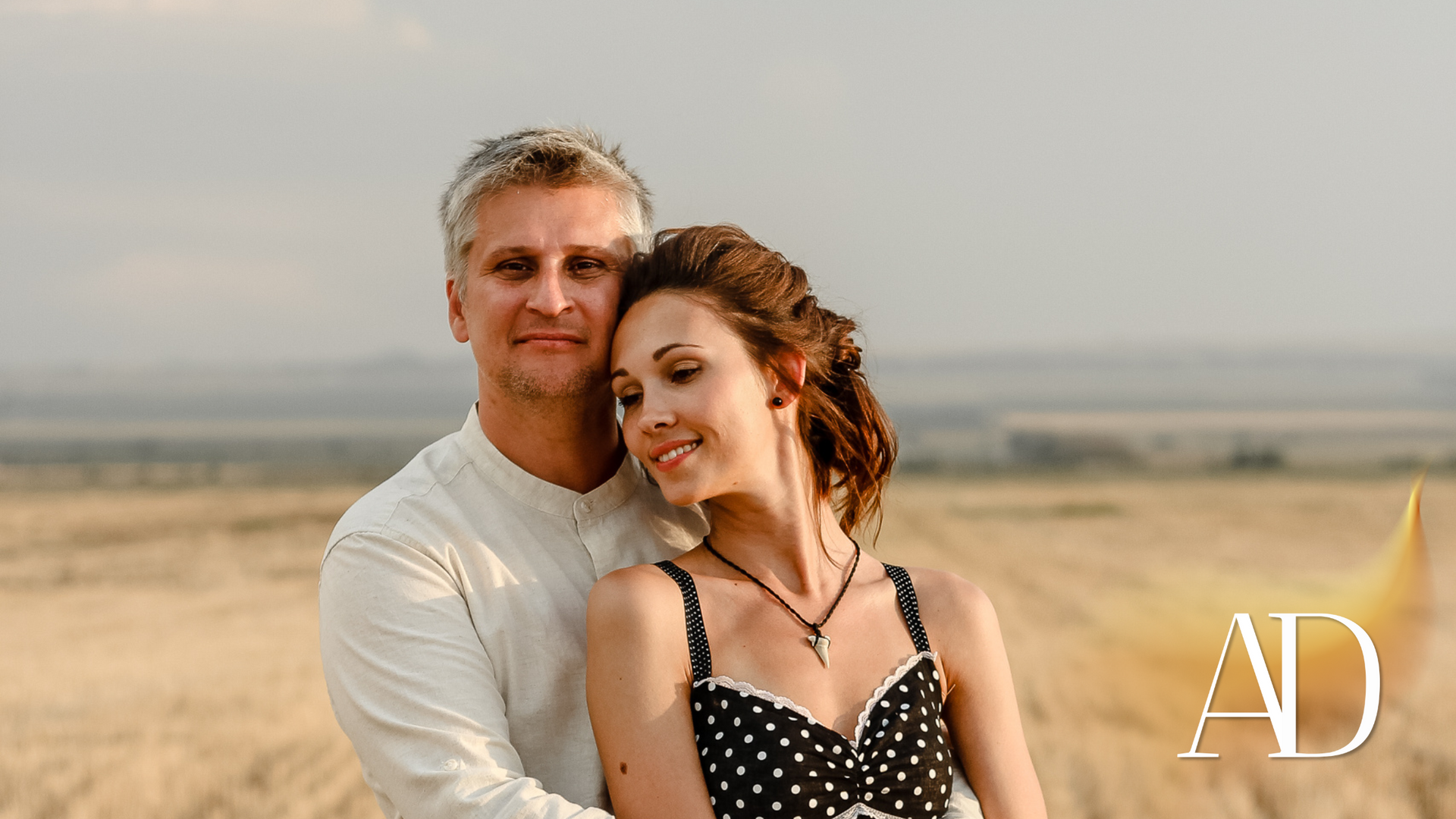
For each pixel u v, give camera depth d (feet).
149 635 65.36
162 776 33.58
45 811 29.86
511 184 7.23
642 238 7.74
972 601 7.13
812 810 6.19
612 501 7.80
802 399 7.13
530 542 7.47
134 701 45.96
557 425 7.43
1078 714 40.70
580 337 7.24
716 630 6.61
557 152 7.25
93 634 65.87
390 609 6.86
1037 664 51.62
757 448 6.77
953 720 7.05
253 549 111.96
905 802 6.40
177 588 87.35
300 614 74.33
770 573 6.91
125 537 122.11
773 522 6.91
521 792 6.23
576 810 6.15
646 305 6.91
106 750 37.24
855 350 7.53
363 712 6.77
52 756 36.22
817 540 7.09
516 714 7.11
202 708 44.47
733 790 6.22
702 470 6.65
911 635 6.91
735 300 6.81
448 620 6.91
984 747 6.93
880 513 7.77
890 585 7.11
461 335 7.95
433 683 6.67
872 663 6.73
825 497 7.36
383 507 7.27
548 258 7.18
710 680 6.47
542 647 7.22
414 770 6.49
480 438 7.57
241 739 38.91
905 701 6.59
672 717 6.37
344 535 7.18
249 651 59.62
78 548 113.19
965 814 6.58
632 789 6.31
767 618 6.70
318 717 42.63
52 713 43.65
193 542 117.50
